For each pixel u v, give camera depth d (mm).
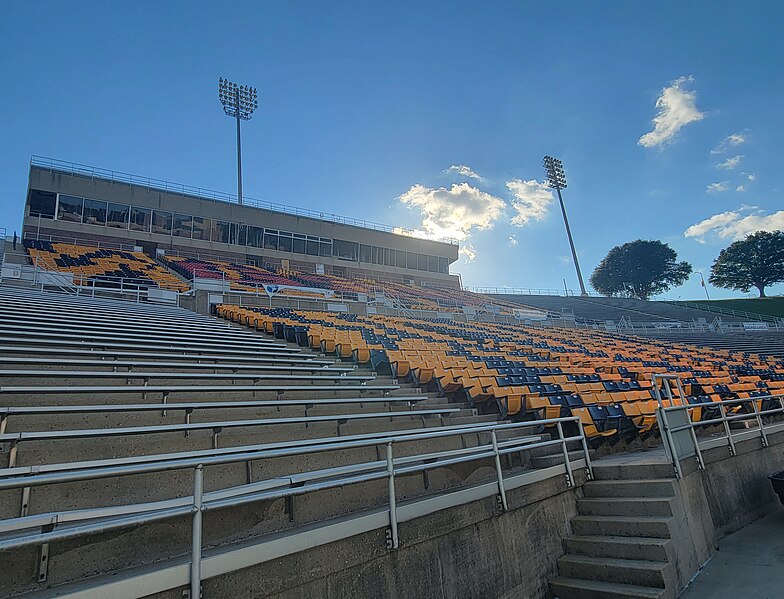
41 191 24797
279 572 2719
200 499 2475
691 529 4828
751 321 35906
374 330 13070
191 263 25562
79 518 2422
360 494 4148
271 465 3975
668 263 64562
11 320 6594
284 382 6324
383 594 3178
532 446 4793
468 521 3844
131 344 6539
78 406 3598
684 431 5559
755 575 4406
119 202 26797
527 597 4141
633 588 4020
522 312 27281
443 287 39000
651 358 16094
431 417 6141
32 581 2463
